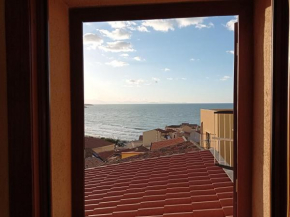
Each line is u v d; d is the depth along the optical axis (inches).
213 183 120.0
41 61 40.3
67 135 63.9
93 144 516.7
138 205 105.6
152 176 147.6
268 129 48.7
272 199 38.9
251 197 60.6
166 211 94.6
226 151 203.5
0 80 37.5
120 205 108.3
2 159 38.0
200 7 60.5
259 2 54.1
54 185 56.5
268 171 48.9
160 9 61.6
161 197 111.9
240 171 61.1
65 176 62.8
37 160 39.7
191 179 130.3
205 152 194.1
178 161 176.2
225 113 212.8
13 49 37.3
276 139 38.3
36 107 39.6
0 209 38.2
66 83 63.1
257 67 55.9
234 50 62.7
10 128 37.6
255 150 57.5
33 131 38.6
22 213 37.9
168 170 155.6
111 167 191.3
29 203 37.9
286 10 37.1
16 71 37.3
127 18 62.6
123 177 156.9
